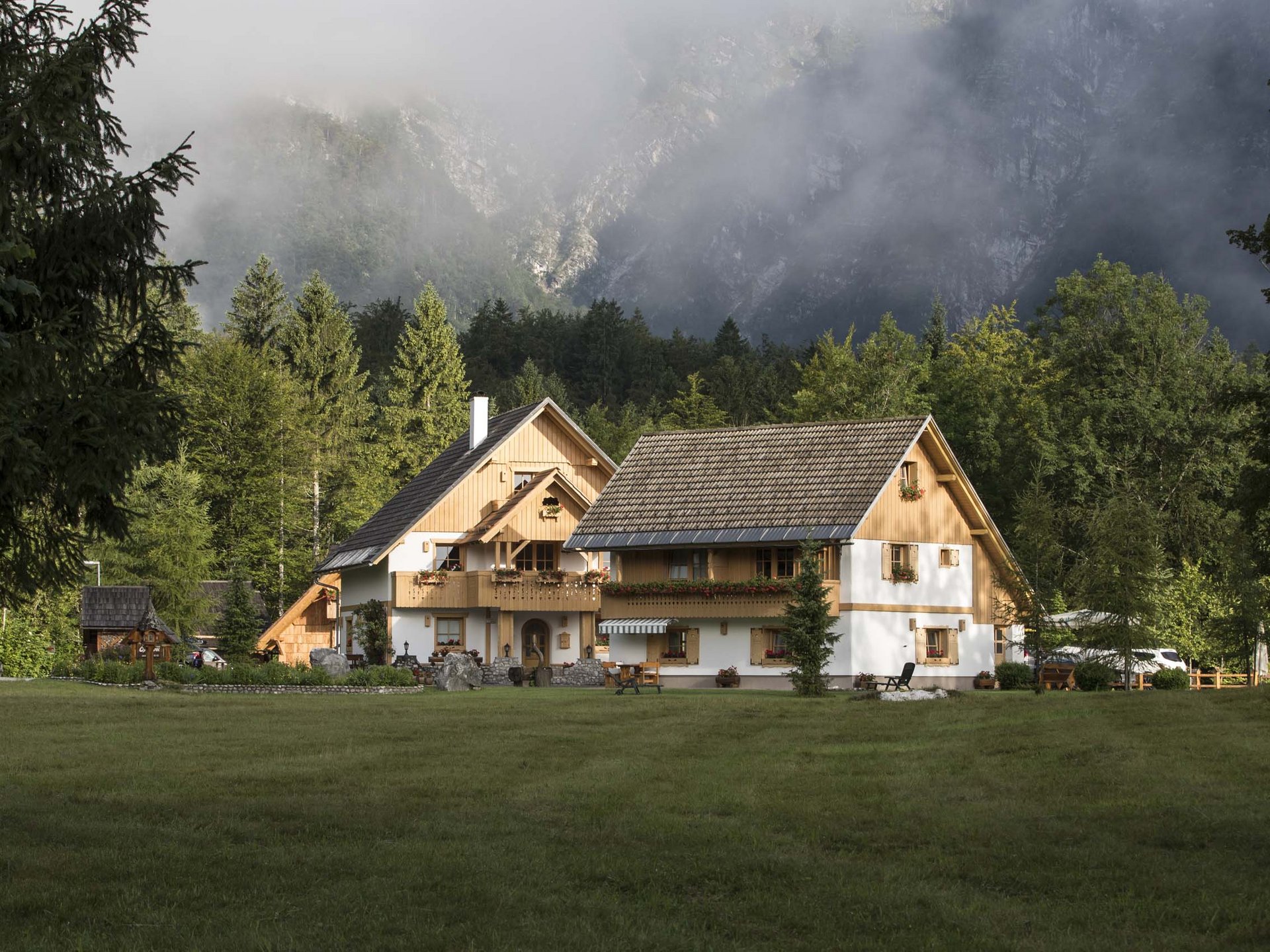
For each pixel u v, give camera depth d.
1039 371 82.88
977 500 54.53
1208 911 11.94
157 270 15.52
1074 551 61.00
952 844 15.11
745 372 160.00
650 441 57.06
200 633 75.50
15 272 14.71
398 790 18.91
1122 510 45.47
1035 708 31.53
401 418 98.12
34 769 21.08
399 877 13.06
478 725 28.41
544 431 63.09
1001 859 14.23
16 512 14.73
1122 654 44.62
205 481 78.56
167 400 14.88
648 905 12.17
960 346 89.81
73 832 15.17
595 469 63.94
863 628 51.16
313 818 16.45
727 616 51.66
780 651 51.62
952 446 83.12
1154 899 12.46
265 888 12.60
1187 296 75.25
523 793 18.75
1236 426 69.06
